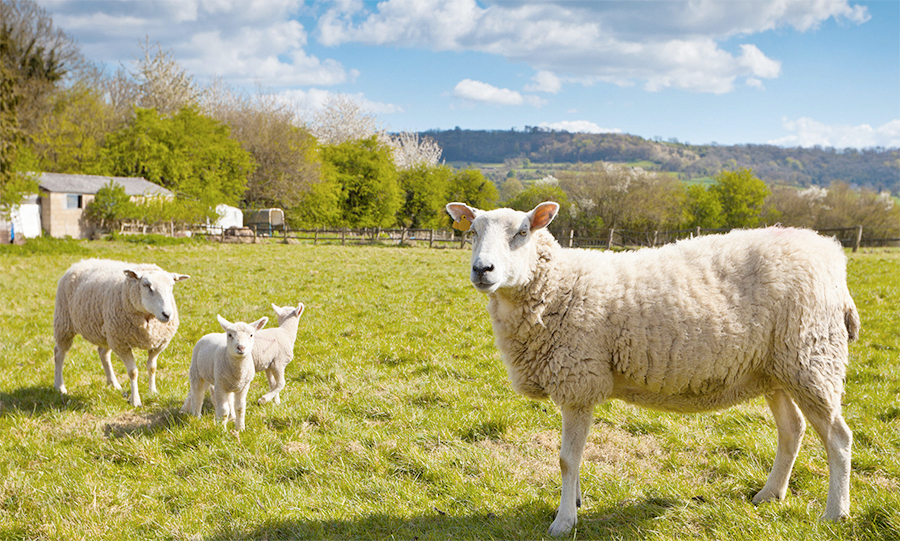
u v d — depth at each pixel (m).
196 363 5.76
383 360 8.14
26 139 30.98
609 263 4.09
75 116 41.69
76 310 6.51
